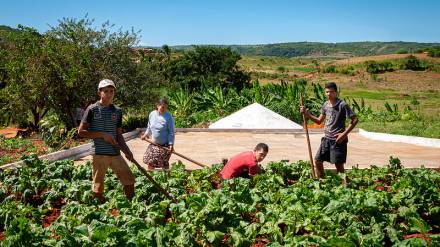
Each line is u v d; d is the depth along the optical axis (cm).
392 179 880
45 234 499
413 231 583
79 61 1967
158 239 461
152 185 716
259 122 2311
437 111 3997
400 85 8612
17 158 1395
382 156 1434
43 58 1903
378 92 7456
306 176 873
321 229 557
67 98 2012
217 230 541
